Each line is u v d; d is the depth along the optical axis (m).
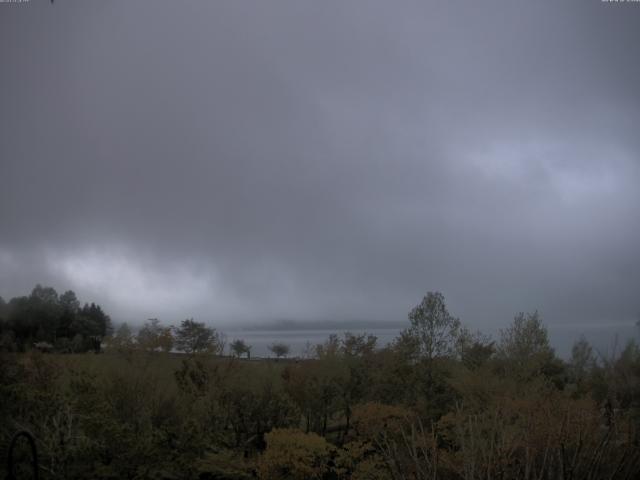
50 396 6.70
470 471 4.44
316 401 11.78
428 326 12.07
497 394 9.93
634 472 4.75
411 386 11.63
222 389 10.72
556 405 5.98
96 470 5.84
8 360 8.69
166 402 9.17
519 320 12.17
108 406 7.04
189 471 6.69
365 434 9.48
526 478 4.25
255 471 8.39
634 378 8.71
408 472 5.04
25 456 5.97
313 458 8.00
